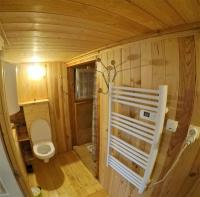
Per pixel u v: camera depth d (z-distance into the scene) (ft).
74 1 2.00
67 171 8.74
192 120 3.51
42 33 3.45
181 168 3.95
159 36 3.94
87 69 10.64
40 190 6.70
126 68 5.13
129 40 4.67
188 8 2.37
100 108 6.86
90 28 3.31
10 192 2.59
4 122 2.16
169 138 4.09
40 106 9.34
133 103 4.66
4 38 3.55
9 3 1.91
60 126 10.41
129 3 2.12
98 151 7.50
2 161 2.22
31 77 9.00
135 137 5.04
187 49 3.45
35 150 8.41
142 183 4.70
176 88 3.75
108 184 7.03
